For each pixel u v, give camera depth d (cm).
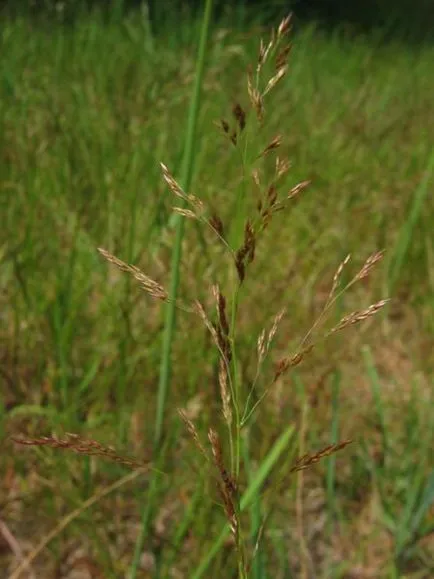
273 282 61
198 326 50
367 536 44
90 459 41
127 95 73
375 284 71
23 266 54
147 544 41
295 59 131
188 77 71
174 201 51
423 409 53
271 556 41
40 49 99
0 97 79
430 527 40
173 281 33
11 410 46
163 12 124
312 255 66
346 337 61
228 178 75
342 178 87
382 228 73
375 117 108
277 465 44
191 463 43
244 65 86
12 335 54
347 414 52
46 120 71
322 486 47
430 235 72
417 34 183
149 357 50
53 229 59
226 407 18
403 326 66
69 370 49
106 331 51
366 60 134
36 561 41
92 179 65
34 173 62
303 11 198
